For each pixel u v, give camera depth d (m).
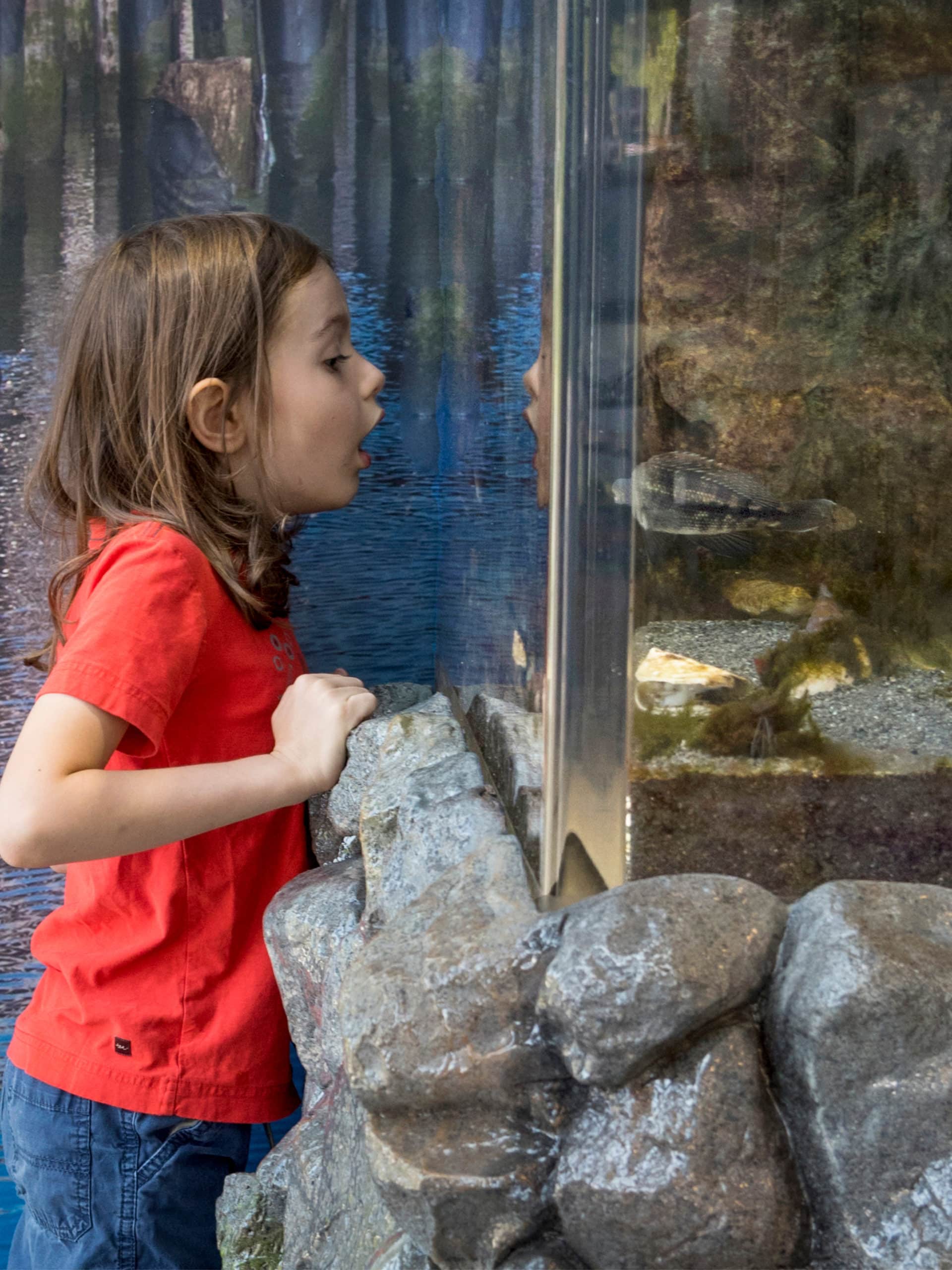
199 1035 1.16
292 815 1.29
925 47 0.70
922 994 0.59
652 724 0.71
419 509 1.64
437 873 0.88
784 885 0.72
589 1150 0.62
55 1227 1.17
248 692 1.19
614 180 0.68
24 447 1.56
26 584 1.58
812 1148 0.61
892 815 0.72
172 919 1.16
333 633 1.65
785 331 0.71
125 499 1.22
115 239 1.54
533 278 0.79
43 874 1.61
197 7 1.51
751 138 0.69
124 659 1.00
